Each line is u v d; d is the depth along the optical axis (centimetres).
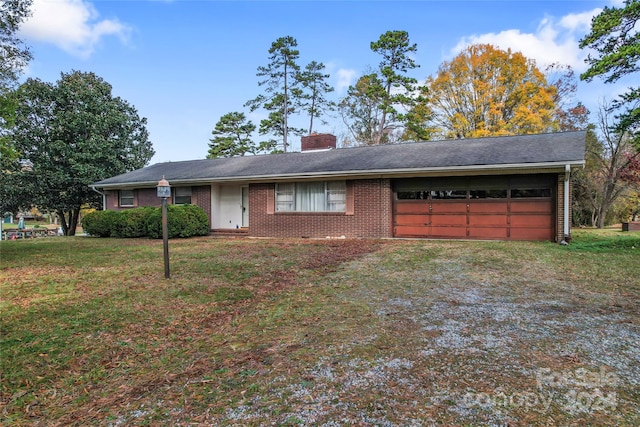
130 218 1391
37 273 718
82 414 261
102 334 401
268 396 270
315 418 240
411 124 2559
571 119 2425
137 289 577
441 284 572
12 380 309
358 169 1142
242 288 577
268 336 386
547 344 341
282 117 2939
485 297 498
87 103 2077
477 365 303
